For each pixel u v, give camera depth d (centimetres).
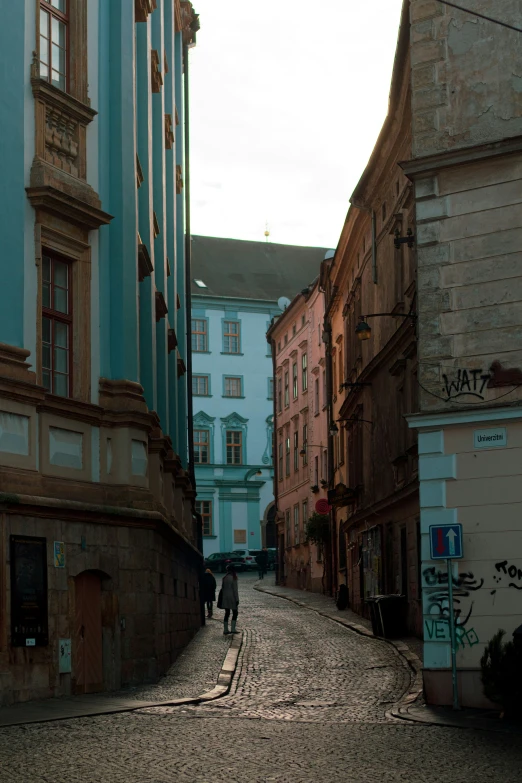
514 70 1733
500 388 1675
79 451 1917
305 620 3528
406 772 1015
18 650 1645
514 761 1088
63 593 1769
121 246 2080
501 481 1653
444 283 1742
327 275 4662
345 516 4316
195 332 8475
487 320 1703
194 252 9062
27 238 1834
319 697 1767
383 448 3181
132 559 1961
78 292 1970
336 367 4694
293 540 6000
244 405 8500
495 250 1712
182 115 3747
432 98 1778
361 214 3525
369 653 2447
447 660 1659
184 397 3644
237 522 8281
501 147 1705
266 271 9150
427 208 1769
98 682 1847
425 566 1692
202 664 2256
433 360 1731
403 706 1633
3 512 1641
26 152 1858
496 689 1480
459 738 1270
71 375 1950
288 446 6272
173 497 2662
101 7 2120
